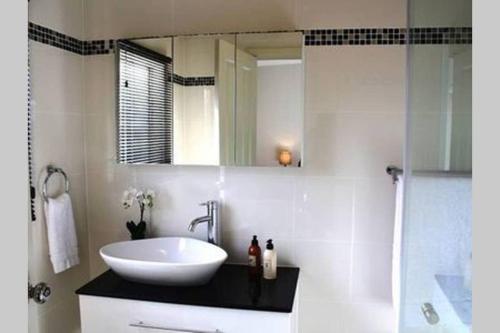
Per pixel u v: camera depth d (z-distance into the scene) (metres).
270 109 2.02
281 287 1.85
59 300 2.08
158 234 2.22
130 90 2.15
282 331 1.68
